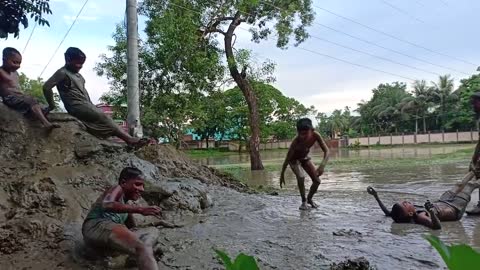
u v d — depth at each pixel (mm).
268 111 54375
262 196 10188
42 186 6312
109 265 4957
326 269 4844
